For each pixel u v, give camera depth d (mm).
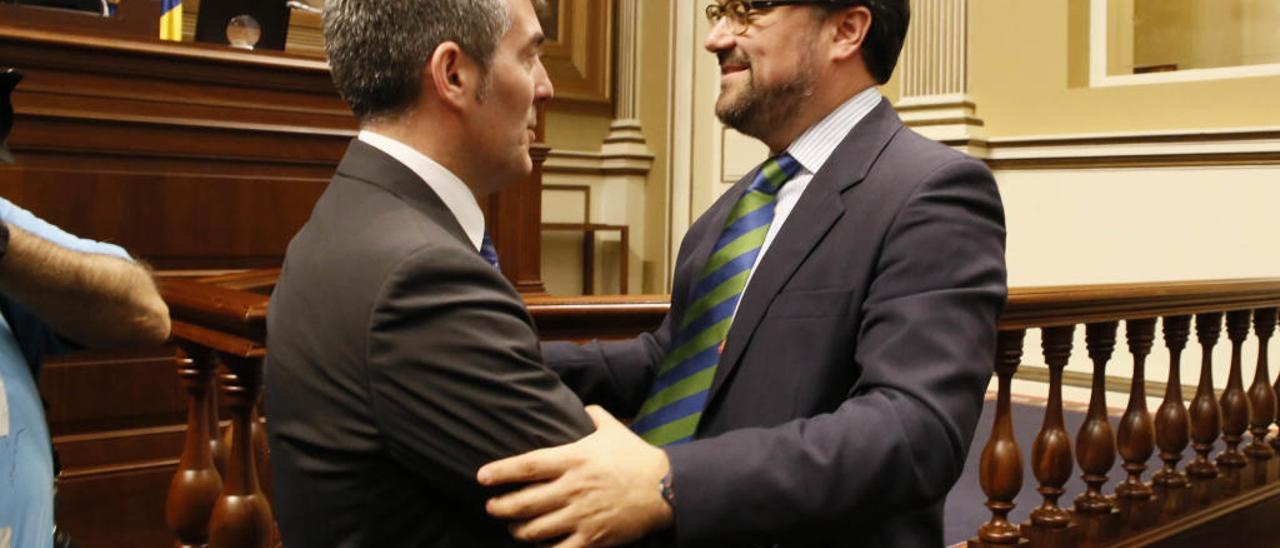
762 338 1518
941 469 1342
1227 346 5570
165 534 3125
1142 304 3057
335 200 1280
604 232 7637
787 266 1523
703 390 1554
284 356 1245
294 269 1279
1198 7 6012
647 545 1251
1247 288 3496
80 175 3182
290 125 3514
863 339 1431
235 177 3447
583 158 7480
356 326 1171
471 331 1163
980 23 6402
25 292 1408
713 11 1658
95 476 2998
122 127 3238
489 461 1163
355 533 1212
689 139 7754
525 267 4164
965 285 1415
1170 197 5789
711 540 1249
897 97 6707
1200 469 3562
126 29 3383
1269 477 3666
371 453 1185
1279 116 5512
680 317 1792
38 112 3086
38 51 3098
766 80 1599
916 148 1531
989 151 6383
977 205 1462
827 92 1606
